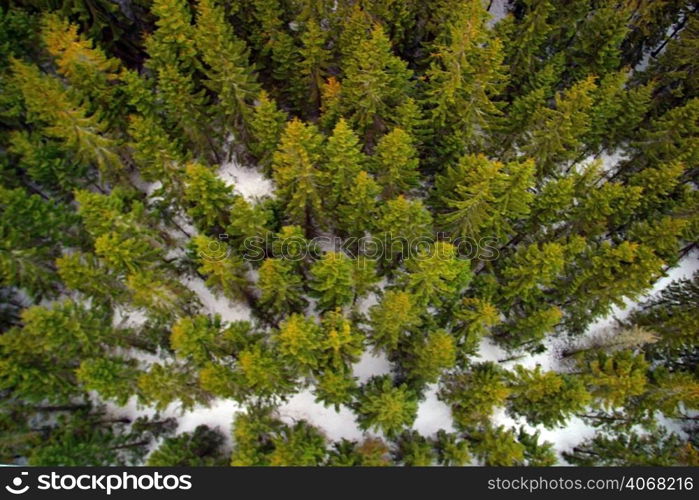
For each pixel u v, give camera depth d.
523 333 25.78
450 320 25.62
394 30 29.89
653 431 26.73
